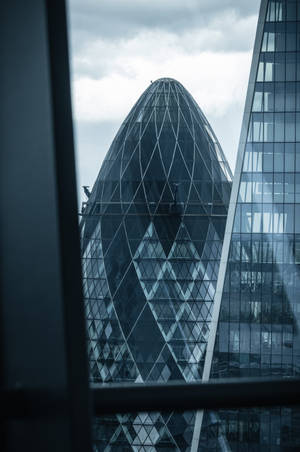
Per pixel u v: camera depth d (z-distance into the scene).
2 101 1.73
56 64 1.67
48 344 1.66
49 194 1.64
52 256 1.64
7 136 1.73
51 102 1.64
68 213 1.65
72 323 1.62
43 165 1.65
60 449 1.65
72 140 1.68
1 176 1.75
